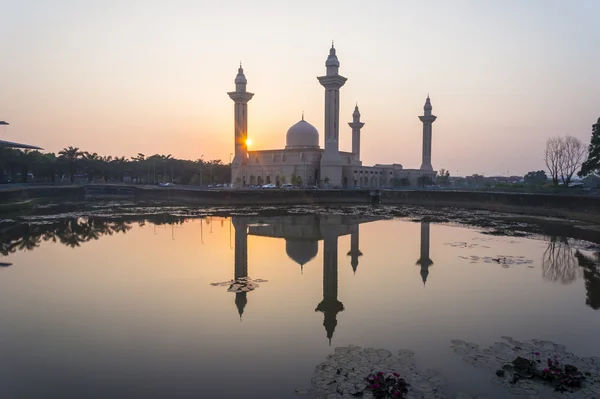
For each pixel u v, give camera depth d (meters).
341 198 93.00
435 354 14.79
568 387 12.30
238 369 13.84
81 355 14.91
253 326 17.66
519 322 18.09
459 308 19.91
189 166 163.12
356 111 147.50
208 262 29.92
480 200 77.81
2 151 91.88
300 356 14.77
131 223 51.94
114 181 158.38
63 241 38.38
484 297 21.72
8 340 16.20
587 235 42.59
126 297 21.56
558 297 21.70
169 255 32.25
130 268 27.91
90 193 113.69
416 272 27.16
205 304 20.50
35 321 18.17
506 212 69.69
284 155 124.44
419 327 17.50
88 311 19.42
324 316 18.86
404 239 40.38
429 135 147.88
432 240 39.72
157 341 16.08
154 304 20.45
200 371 13.72
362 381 12.84
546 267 28.30
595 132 72.38
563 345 15.57
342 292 22.64
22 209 69.25
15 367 14.04
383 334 16.77
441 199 85.06
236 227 48.84
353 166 122.62
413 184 146.62
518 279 25.30
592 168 73.44
